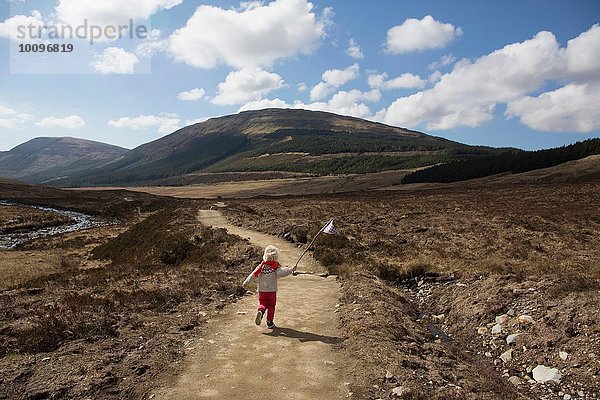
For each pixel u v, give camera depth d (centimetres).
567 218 3147
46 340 727
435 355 785
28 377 606
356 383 614
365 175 18538
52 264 2908
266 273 872
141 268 1867
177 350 739
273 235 2488
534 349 822
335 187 15662
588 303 903
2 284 2208
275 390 598
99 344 743
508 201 4750
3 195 10000
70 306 928
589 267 1558
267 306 872
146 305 1002
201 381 625
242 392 591
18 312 931
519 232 2564
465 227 2752
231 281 1315
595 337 783
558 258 1850
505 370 785
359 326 845
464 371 731
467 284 1325
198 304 1049
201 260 1841
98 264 3066
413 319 1080
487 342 919
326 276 1504
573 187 5981
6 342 722
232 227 3023
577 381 701
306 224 2558
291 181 19175
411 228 2702
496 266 1520
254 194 15750
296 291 1232
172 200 9200
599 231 2667
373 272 1556
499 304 1048
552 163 11844
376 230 2658
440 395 588
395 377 628
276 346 767
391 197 6831
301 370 664
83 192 12900
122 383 604
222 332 845
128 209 8212
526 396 676
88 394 570
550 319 892
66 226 6109
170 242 2350
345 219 3319
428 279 1486
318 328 878
